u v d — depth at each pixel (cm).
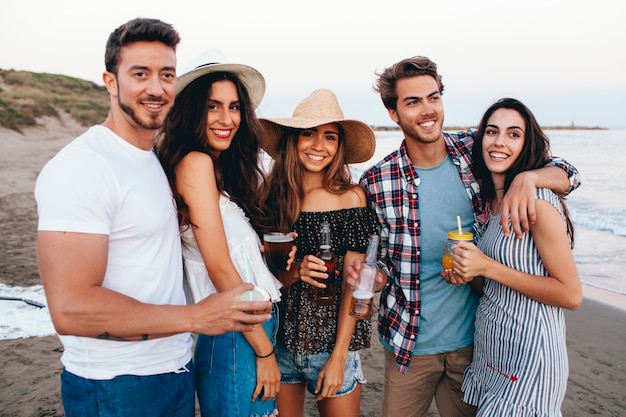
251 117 241
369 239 264
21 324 502
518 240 231
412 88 266
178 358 199
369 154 288
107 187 171
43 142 2684
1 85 3800
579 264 859
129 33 177
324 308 254
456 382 282
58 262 159
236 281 212
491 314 246
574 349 508
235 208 230
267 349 224
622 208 1477
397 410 288
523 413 228
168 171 211
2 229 923
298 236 263
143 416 186
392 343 281
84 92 4253
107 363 179
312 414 377
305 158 263
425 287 278
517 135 245
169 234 195
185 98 223
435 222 276
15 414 353
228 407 217
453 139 282
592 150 3769
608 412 384
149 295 187
